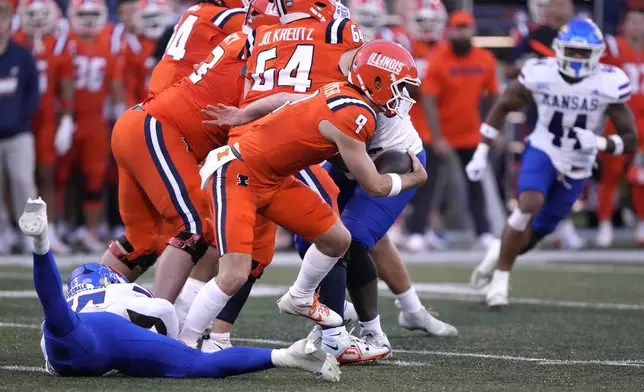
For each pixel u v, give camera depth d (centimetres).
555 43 2367
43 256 1385
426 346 1855
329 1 1722
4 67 3438
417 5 3928
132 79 3831
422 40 3925
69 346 1431
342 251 1617
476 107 3753
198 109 1783
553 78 2372
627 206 4172
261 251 1722
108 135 3712
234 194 1577
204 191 1753
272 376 1508
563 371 1588
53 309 1408
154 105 1797
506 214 4056
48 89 3612
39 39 3619
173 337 1541
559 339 1927
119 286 1530
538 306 2406
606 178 3953
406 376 1546
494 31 4656
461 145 3753
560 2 3391
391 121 1722
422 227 3772
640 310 2334
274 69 1698
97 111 3672
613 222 4603
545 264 3384
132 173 1797
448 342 1902
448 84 3703
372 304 1764
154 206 1819
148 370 1468
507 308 2370
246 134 1603
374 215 1778
